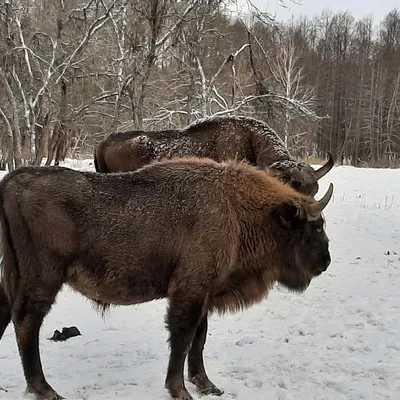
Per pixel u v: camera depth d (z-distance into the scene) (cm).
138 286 470
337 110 6000
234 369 527
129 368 525
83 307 719
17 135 1544
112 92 1698
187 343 467
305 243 508
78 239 455
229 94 2117
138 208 466
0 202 460
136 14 1439
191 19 1473
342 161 5453
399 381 498
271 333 630
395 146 5644
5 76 1603
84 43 1555
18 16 1638
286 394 473
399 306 710
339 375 513
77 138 2656
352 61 6394
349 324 651
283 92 2950
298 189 752
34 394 449
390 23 7119
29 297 454
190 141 873
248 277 502
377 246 1027
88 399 453
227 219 476
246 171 500
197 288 468
